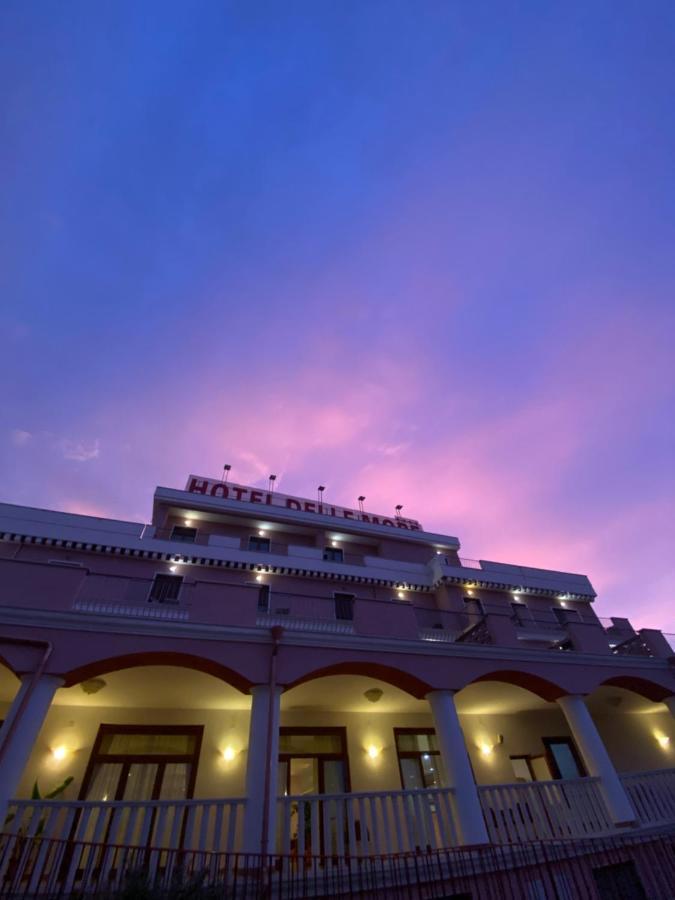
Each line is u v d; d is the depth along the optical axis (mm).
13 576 9984
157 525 21266
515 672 13367
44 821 10266
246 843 8352
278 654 10852
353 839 9078
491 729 17156
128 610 12078
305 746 13945
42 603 9844
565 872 9938
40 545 17062
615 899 10016
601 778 12383
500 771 16125
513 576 24984
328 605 16453
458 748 11102
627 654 16750
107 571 17297
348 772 13711
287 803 9031
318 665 11062
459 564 24578
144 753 12359
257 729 9750
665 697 15711
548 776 16641
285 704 13938
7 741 7996
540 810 11125
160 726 12906
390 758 14500
